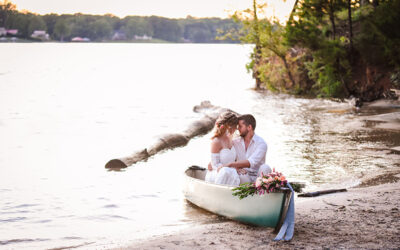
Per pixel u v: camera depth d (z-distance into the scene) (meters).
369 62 22.34
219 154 7.34
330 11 25.16
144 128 17.16
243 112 20.75
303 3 25.31
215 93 29.97
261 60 32.16
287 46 25.30
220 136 7.31
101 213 7.70
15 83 37.69
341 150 12.27
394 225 6.07
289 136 14.59
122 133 16.06
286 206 5.92
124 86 35.66
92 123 18.42
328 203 7.32
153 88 33.84
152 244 5.82
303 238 5.66
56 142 14.44
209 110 21.31
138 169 10.95
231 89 32.53
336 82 24.70
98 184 9.58
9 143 14.26
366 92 23.59
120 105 24.25
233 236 5.98
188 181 7.79
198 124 16.30
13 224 7.21
